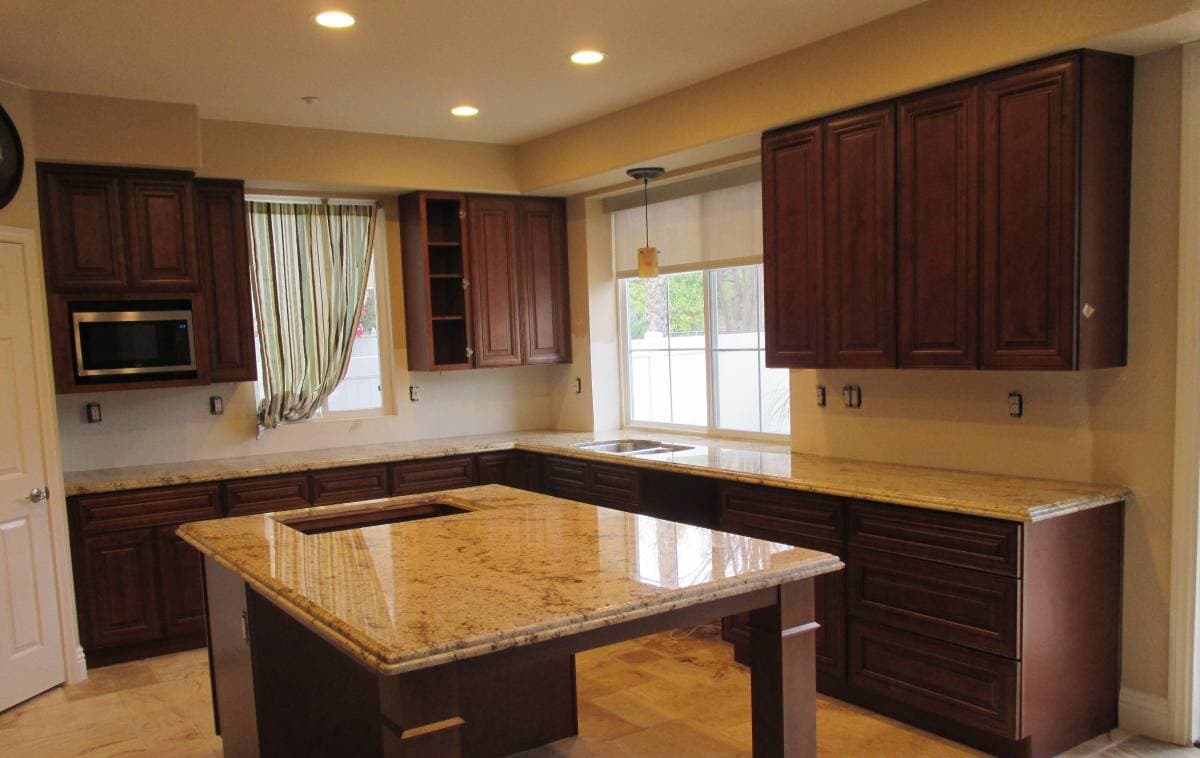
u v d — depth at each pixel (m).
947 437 3.61
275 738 2.61
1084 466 3.17
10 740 3.38
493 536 2.63
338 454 4.90
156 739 3.36
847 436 4.02
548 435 5.52
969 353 3.17
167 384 4.38
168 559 4.25
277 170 4.68
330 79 3.88
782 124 3.80
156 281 4.31
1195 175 2.83
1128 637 3.10
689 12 3.21
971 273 3.14
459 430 5.72
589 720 3.39
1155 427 2.98
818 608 3.44
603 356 5.66
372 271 5.43
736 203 4.73
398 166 5.03
